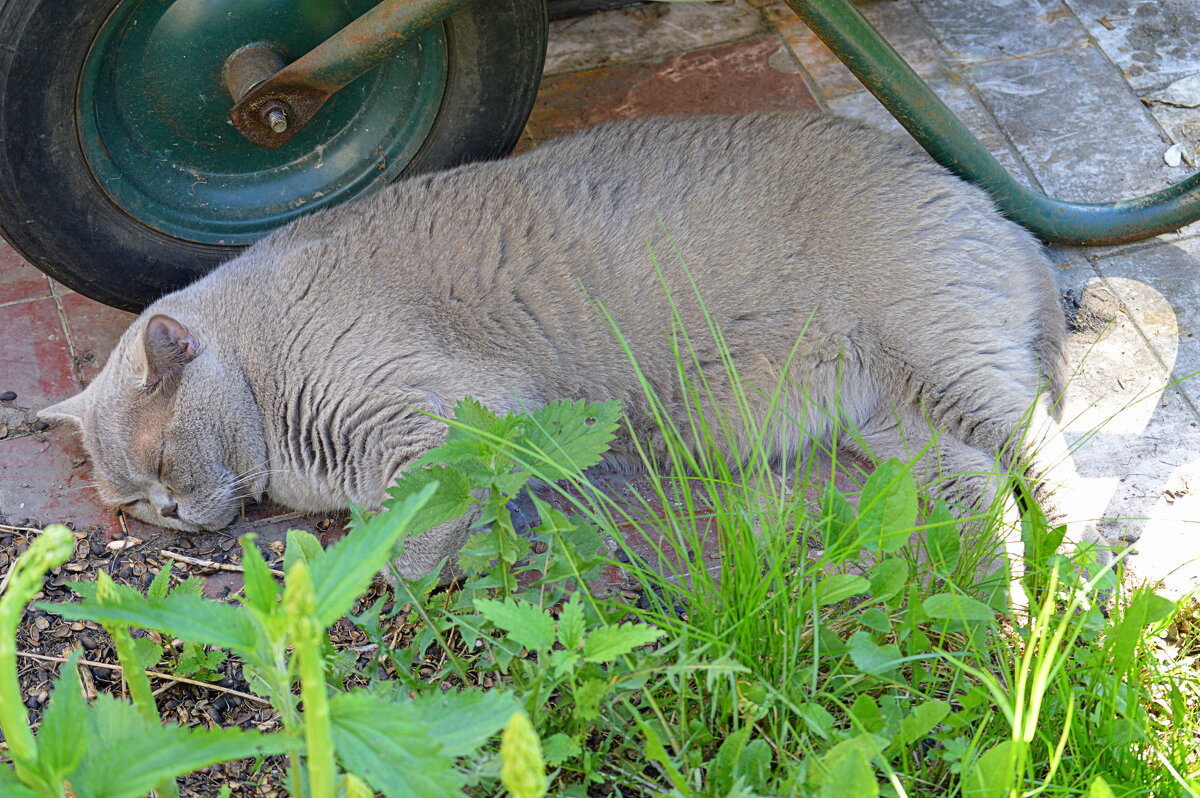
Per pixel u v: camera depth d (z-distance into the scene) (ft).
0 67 7.85
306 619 3.99
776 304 8.93
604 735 6.89
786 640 6.52
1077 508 8.64
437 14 8.17
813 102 12.20
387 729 4.48
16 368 10.08
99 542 8.88
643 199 9.02
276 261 9.04
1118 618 6.87
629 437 9.46
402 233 9.07
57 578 8.52
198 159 9.70
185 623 4.56
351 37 8.27
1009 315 8.91
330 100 9.77
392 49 8.39
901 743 6.11
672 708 6.87
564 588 7.41
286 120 8.80
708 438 8.09
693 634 6.71
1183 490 8.71
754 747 6.03
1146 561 8.23
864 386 9.17
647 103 12.32
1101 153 11.46
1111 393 9.46
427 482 6.69
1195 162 11.30
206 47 8.92
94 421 8.67
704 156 9.16
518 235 8.98
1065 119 11.84
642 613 6.77
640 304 8.98
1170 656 7.55
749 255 8.91
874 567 7.01
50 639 7.97
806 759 5.90
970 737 6.70
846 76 12.50
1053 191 11.11
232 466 8.88
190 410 8.52
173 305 9.00
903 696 6.81
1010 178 9.76
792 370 9.09
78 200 9.00
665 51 12.96
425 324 8.82
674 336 8.21
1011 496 8.35
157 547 8.92
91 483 9.33
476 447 6.56
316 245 9.04
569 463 6.91
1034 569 7.29
